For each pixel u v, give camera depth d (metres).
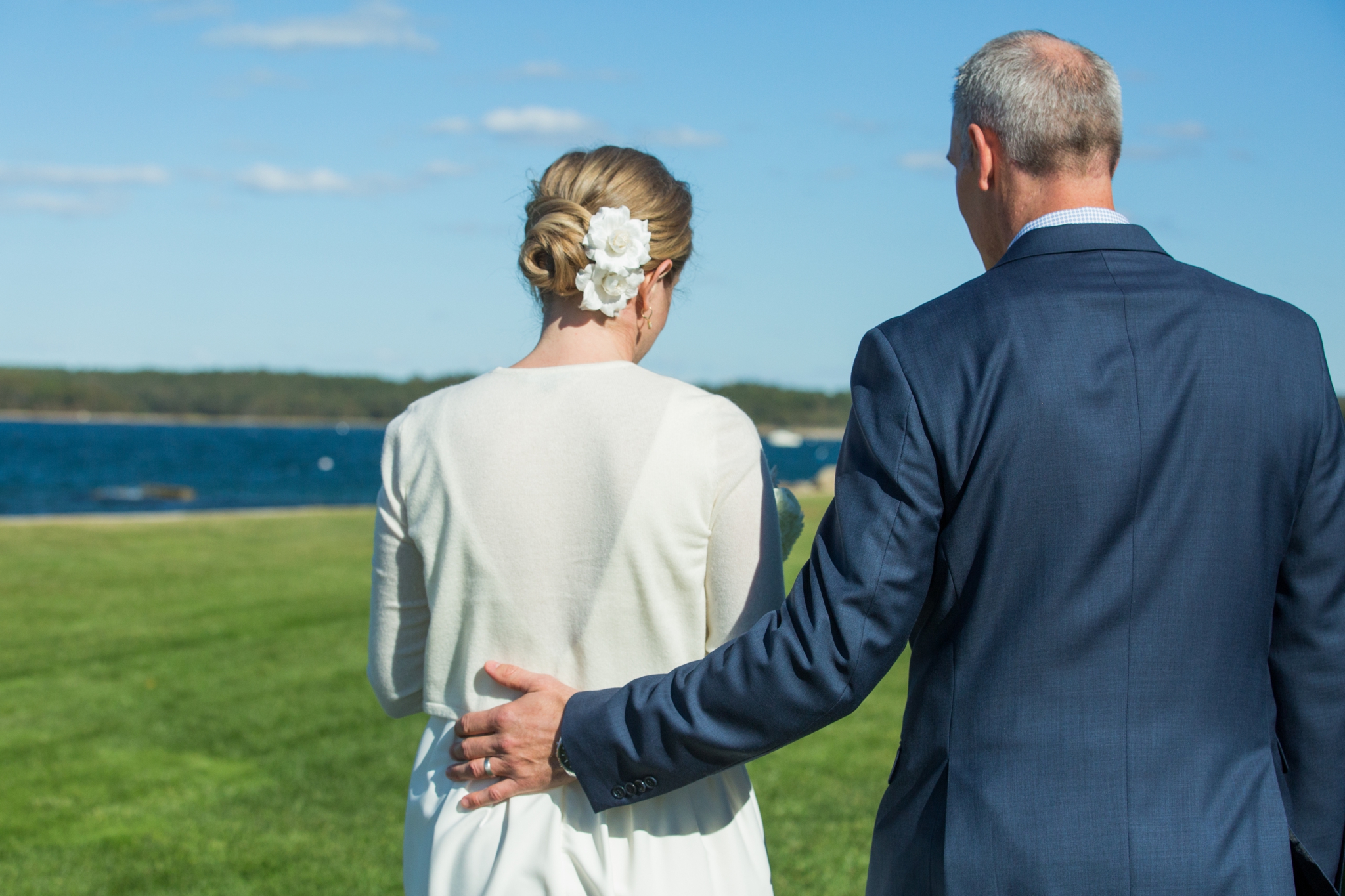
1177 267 1.55
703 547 1.61
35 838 4.17
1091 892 1.38
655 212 1.72
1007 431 1.42
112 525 15.10
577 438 1.61
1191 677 1.41
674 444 1.59
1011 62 1.61
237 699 6.23
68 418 180.00
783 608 1.53
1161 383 1.44
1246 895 1.37
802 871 3.81
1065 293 1.50
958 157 1.73
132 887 3.73
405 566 1.73
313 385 184.75
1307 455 1.48
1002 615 1.44
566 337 1.71
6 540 13.04
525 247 1.72
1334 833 1.61
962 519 1.45
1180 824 1.38
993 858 1.41
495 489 1.62
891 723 5.78
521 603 1.61
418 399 1.79
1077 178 1.59
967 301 1.53
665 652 1.61
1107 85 1.59
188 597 9.49
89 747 5.34
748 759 1.54
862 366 1.57
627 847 1.61
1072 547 1.41
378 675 1.79
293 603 9.32
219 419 183.88
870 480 1.49
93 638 7.81
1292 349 1.50
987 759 1.44
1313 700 1.56
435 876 1.61
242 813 4.46
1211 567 1.42
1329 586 1.52
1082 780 1.40
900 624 1.46
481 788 1.66
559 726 1.58
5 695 6.27
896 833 1.56
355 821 4.38
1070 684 1.42
